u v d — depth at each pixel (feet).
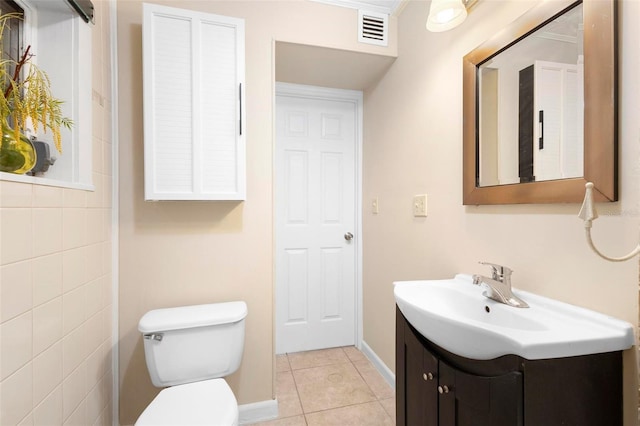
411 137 5.30
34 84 2.98
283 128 7.18
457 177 4.13
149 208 4.63
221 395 3.62
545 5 2.80
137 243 4.59
